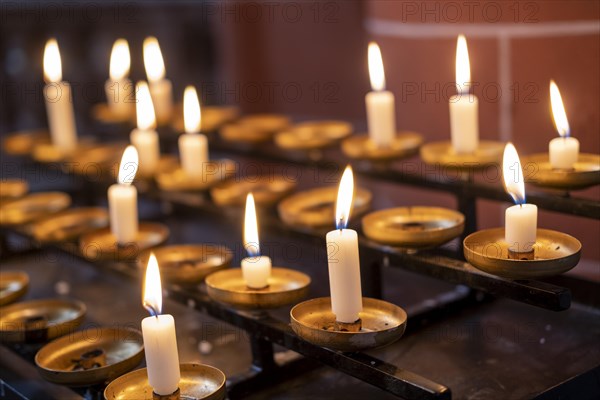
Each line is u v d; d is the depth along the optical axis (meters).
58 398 2.07
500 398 1.88
